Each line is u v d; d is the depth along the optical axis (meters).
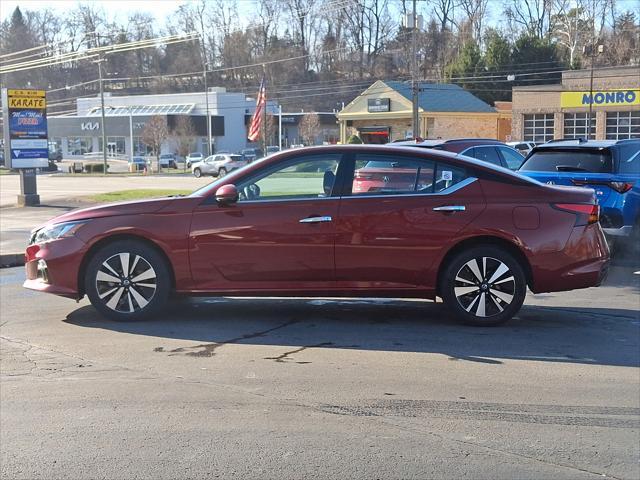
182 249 7.06
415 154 7.10
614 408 5.08
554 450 4.43
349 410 5.01
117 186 35.72
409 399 5.21
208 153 76.75
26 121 23.52
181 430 4.69
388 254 6.95
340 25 89.19
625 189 10.74
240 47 92.44
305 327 7.17
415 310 7.92
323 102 91.00
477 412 4.98
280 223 6.98
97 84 104.50
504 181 7.06
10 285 9.79
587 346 6.54
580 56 71.62
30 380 5.66
